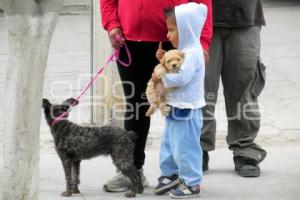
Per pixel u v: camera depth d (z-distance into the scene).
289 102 14.41
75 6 25.14
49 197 8.73
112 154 8.62
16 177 6.88
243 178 9.67
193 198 8.70
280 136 11.98
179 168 8.61
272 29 22.08
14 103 6.75
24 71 6.68
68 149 8.60
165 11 8.27
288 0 27.62
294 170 10.09
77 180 8.90
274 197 8.84
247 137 9.80
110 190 8.99
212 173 9.93
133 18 8.48
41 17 6.60
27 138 6.82
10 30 6.62
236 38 9.52
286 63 17.81
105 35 10.99
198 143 8.55
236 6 9.37
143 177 9.13
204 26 8.66
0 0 6.50
